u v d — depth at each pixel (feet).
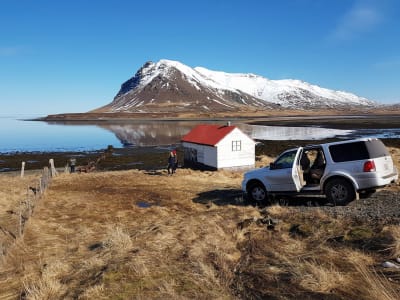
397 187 42.32
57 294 19.62
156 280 20.25
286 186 41.24
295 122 428.97
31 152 184.44
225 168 99.04
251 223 31.48
